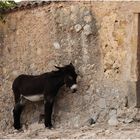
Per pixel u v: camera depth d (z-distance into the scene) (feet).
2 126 45.83
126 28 43.06
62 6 45.06
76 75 43.50
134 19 42.70
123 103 42.75
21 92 44.42
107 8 43.86
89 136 38.22
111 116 42.80
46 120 43.32
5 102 46.16
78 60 44.52
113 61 43.47
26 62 46.01
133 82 42.55
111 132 39.11
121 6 43.29
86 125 43.24
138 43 42.65
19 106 44.68
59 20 45.11
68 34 44.86
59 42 45.06
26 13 46.19
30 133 41.81
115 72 43.39
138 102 42.50
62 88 44.47
